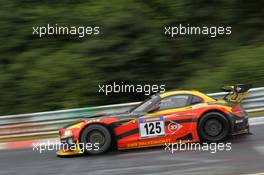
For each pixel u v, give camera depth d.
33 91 20.95
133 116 11.27
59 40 23.38
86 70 21.27
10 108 20.80
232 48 22.56
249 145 10.73
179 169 8.94
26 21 24.02
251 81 19.55
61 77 21.19
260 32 23.14
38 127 16.06
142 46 21.62
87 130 11.10
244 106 16.28
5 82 21.36
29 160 11.40
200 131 11.05
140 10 23.48
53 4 24.95
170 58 22.05
